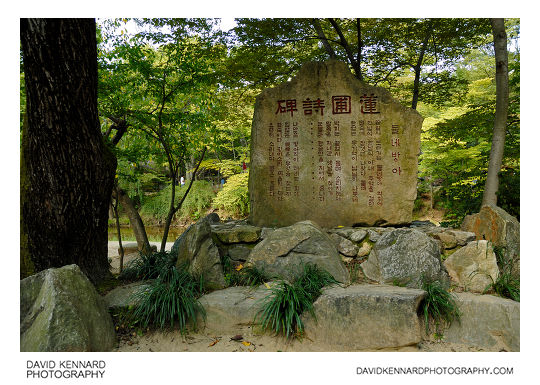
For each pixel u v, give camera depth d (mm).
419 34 6828
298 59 7352
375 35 7031
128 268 4211
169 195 16375
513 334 2822
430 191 13922
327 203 4582
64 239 3553
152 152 5547
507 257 3721
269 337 3004
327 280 3504
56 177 3357
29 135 3307
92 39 3451
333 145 4598
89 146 3523
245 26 6320
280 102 4660
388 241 3750
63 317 2529
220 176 18625
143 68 4434
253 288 3521
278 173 4648
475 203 6109
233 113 7875
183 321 3021
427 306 3014
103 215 3898
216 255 3689
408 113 4496
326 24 7254
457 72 13008
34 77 3125
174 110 5141
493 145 5438
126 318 3150
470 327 2971
